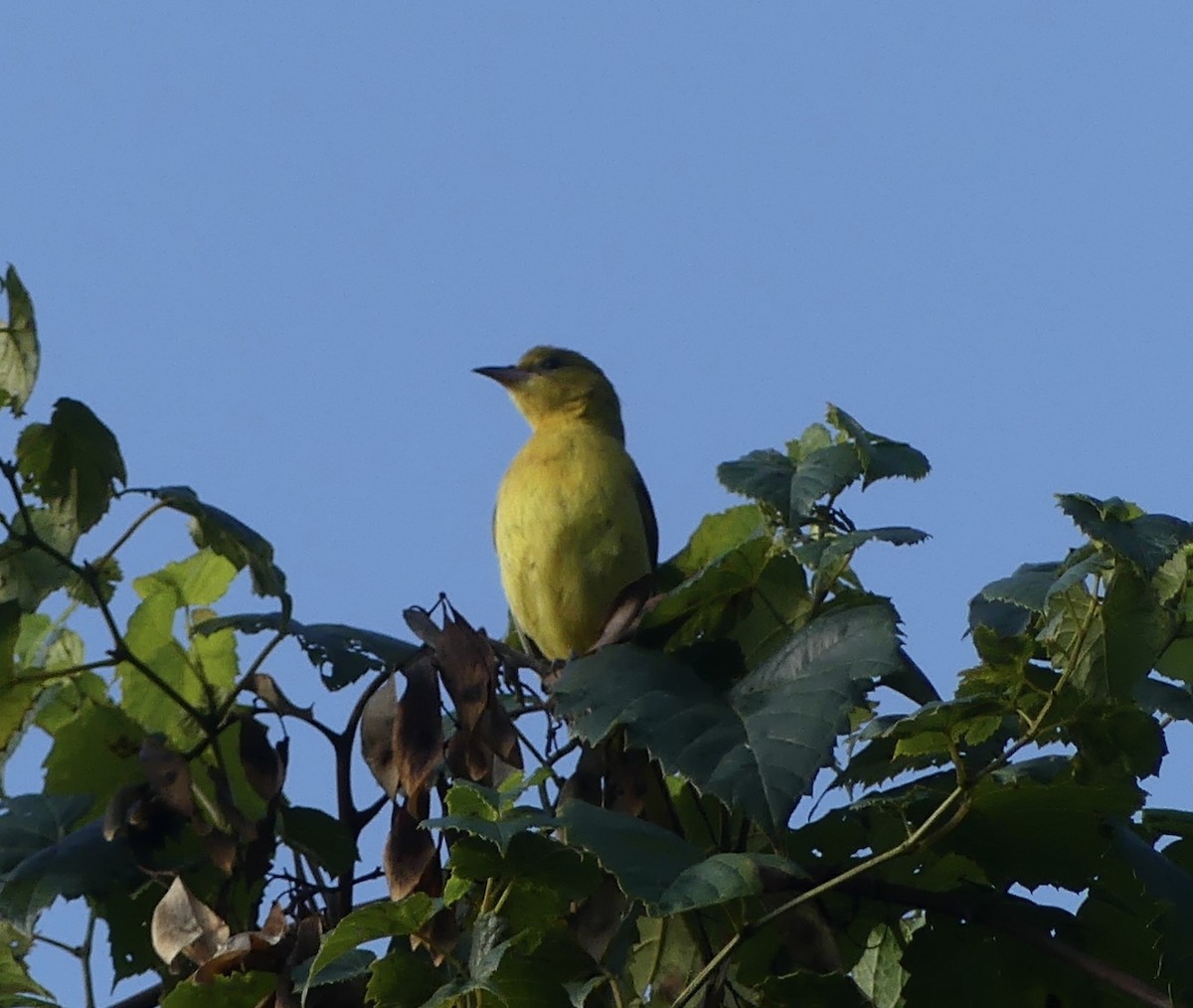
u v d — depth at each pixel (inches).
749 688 268.1
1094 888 273.7
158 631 336.5
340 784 289.4
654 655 280.2
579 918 251.3
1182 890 262.7
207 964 262.4
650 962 298.0
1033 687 248.4
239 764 322.7
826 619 273.4
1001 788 263.0
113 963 291.9
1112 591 251.6
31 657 350.9
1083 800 263.4
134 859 286.5
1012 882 276.4
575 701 267.4
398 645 313.4
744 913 246.1
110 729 316.5
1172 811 284.4
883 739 281.9
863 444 292.8
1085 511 249.8
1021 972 275.4
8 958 294.8
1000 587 259.9
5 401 293.3
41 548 287.9
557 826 227.0
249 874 285.6
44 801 304.5
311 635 306.2
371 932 233.1
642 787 281.7
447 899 237.1
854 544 273.3
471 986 223.0
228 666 336.5
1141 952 272.7
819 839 288.4
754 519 363.3
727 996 297.6
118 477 298.2
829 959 278.7
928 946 275.6
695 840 308.5
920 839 244.7
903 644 268.5
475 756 271.7
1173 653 304.5
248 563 302.4
